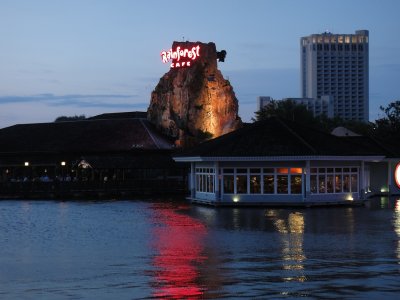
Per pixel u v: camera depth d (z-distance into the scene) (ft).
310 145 235.40
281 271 95.14
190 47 443.73
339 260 105.50
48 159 415.64
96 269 99.19
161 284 86.22
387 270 95.20
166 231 155.22
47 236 148.15
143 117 478.59
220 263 103.76
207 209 229.25
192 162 273.33
